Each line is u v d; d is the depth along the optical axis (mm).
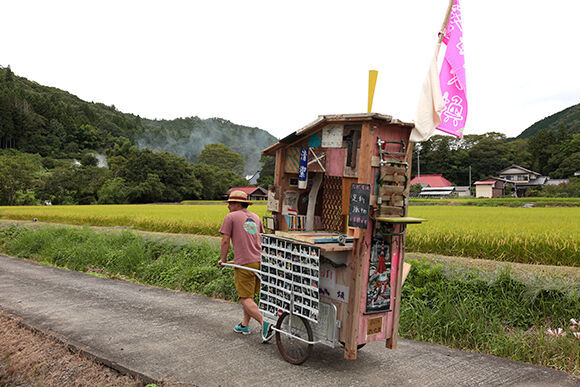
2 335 5137
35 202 59375
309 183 4887
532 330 5461
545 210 25250
